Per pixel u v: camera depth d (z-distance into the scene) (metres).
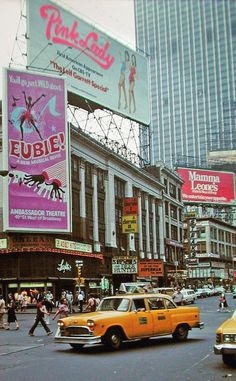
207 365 13.66
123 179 74.44
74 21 64.44
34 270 52.59
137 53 77.44
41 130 54.31
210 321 29.89
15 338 22.91
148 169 93.56
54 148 54.91
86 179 64.19
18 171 52.41
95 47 67.88
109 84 70.06
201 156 193.50
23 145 53.00
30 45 57.84
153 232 86.44
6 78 53.31
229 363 13.56
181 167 108.62
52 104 55.53
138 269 68.81
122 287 48.94
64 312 29.22
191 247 104.44
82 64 65.12
